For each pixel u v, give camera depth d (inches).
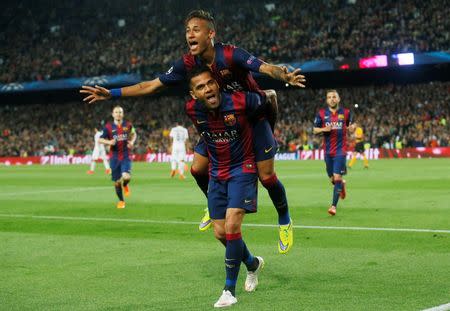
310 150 2719.0
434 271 403.9
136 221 708.7
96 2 3703.3
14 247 542.6
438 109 2768.2
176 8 3518.7
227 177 356.5
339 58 2770.7
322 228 613.9
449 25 2662.4
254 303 338.0
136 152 3097.9
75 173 1905.8
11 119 3612.2
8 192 1168.2
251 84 375.2
